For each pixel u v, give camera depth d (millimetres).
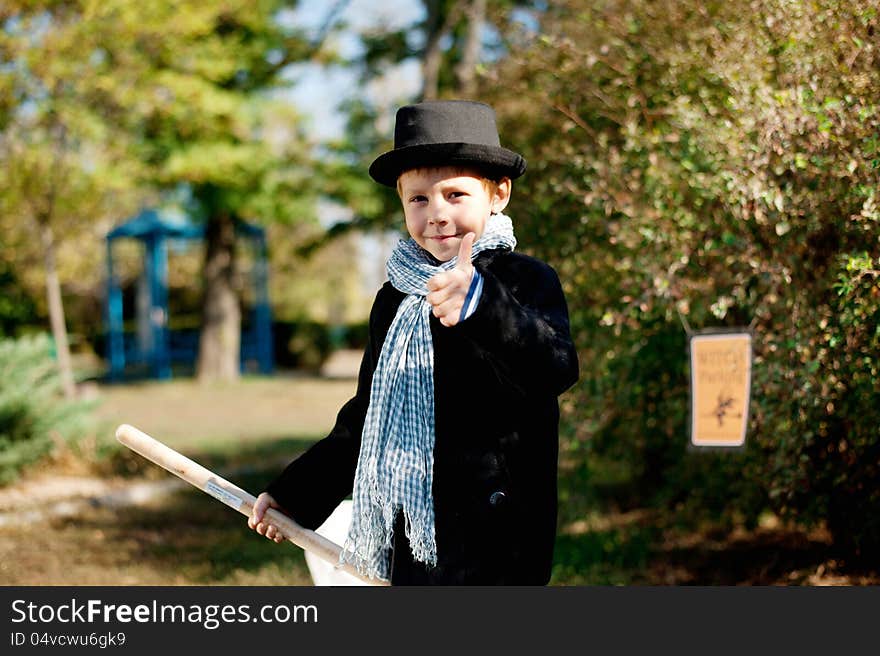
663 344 4457
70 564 5383
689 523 5168
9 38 10555
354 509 2170
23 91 10992
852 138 3234
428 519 2053
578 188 4598
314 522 2355
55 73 10852
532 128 4949
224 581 4945
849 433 3756
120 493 7359
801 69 3355
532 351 1958
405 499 2059
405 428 2102
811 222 3414
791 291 3637
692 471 4727
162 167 15523
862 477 4059
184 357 21984
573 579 4594
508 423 2113
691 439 3717
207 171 15539
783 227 3330
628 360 4418
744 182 3412
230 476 8133
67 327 25469
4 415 7789
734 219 3680
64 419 8336
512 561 2092
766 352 3789
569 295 4602
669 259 3826
